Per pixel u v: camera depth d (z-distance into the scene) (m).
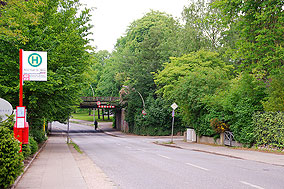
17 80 17.38
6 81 17.69
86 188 8.12
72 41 21.33
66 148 23.98
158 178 9.78
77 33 22.12
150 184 8.75
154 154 18.89
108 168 12.29
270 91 19.52
